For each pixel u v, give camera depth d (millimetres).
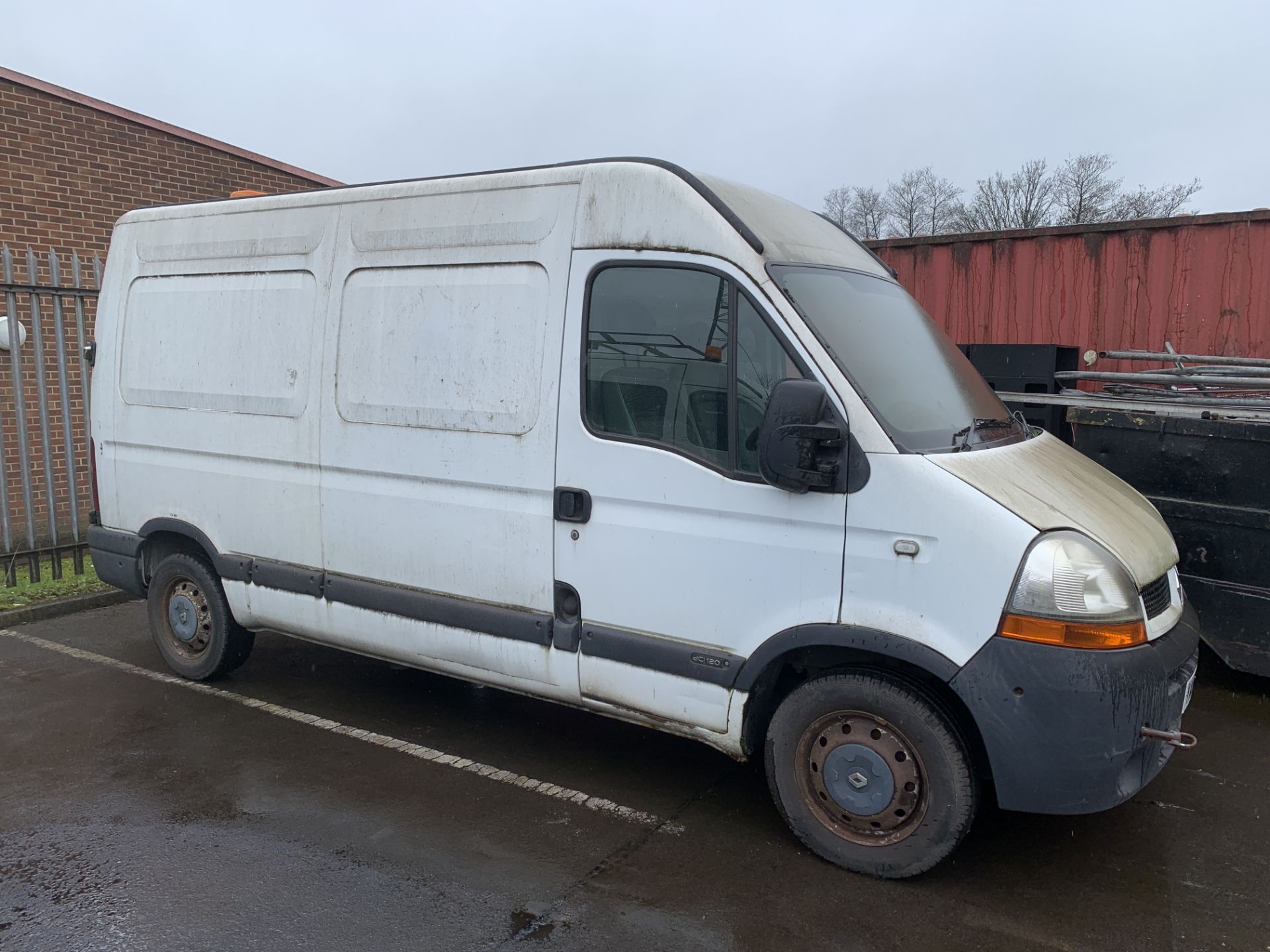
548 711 5047
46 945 2941
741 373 3400
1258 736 4652
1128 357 6406
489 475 4008
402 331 4262
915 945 2980
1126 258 7762
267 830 3686
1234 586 4871
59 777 4156
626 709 3756
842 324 3469
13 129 9414
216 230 4973
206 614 5305
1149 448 5102
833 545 3238
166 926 3043
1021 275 8227
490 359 3996
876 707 3250
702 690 3531
